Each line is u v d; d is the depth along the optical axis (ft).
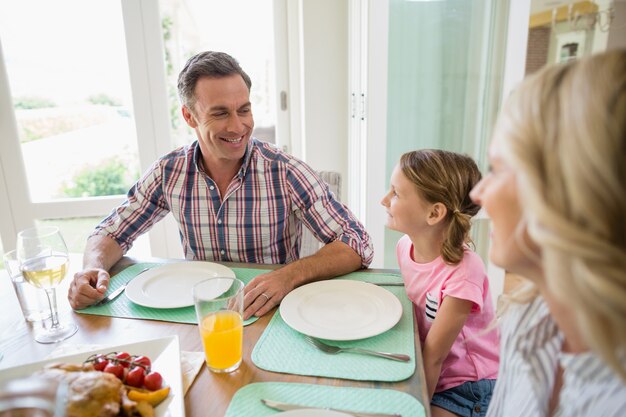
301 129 8.52
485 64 6.82
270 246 4.59
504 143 1.39
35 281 2.76
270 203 4.46
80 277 3.30
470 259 3.28
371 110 6.51
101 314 3.01
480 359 3.34
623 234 1.14
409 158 3.56
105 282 3.29
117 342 2.66
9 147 7.32
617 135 1.14
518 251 1.55
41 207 7.72
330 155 8.19
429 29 6.75
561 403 1.68
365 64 6.42
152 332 2.77
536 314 2.13
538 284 1.68
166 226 8.18
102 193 8.03
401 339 2.62
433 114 7.18
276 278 3.24
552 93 1.31
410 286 3.55
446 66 6.93
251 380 2.26
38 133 7.50
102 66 7.43
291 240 4.80
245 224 4.49
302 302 3.04
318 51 7.60
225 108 3.97
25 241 2.90
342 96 7.86
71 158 7.73
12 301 3.29
